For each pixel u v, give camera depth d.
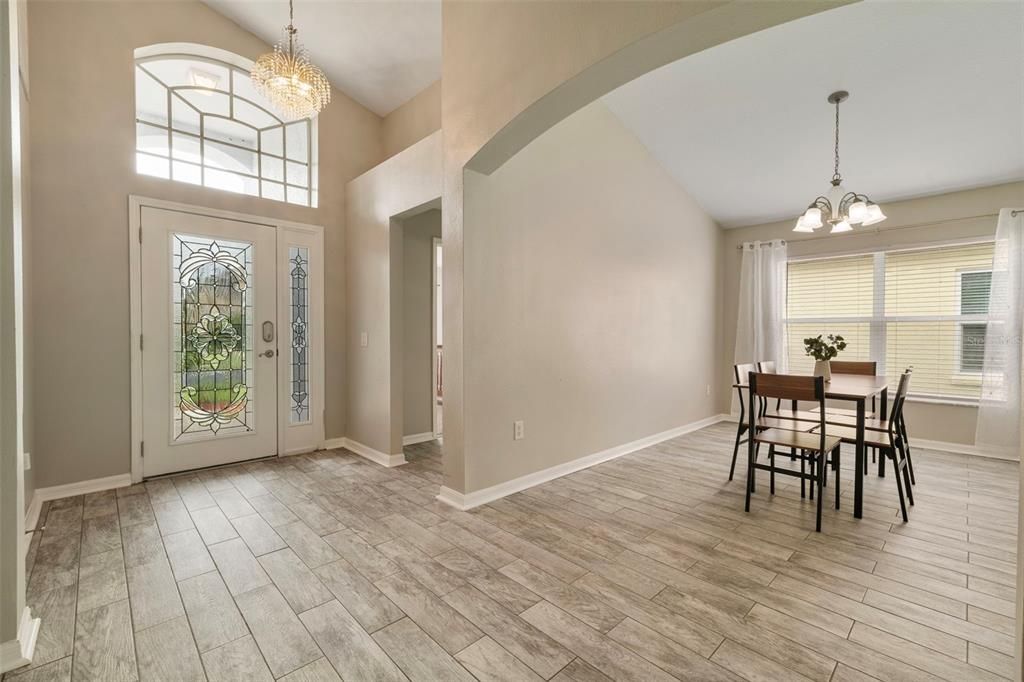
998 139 3.33
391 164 3.63
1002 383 3.85
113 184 3.04
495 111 2.45
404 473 3.44
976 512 2.70
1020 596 1.13
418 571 2.02
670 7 1.64
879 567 2.06
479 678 1.40
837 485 2.78
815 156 3.87
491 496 2.91
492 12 2.47
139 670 1.42
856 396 2.58
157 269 3.22
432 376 4.62
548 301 3.31
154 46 3.22
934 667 1.44
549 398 3.32
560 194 3.41
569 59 2.00
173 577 1.96
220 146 3.64
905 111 3.19
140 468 3.15
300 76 3.03
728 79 3.22
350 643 1.55
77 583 1.90
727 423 5.42
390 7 3.39
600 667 1.44
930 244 4.23
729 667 1.44
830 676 1.40
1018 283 3.77
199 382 3.42
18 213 1.52
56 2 2.83
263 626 1.64
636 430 4.19
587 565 2.08
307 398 4.03
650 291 4.35
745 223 5.41
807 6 1.51
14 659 1.42
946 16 2.48
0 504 1.43
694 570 2.04
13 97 1.49
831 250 4.82
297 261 3.95
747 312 5.35
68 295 2.86
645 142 4.17
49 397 2.80
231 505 2.78
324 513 2.67
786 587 1.90
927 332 4.29
